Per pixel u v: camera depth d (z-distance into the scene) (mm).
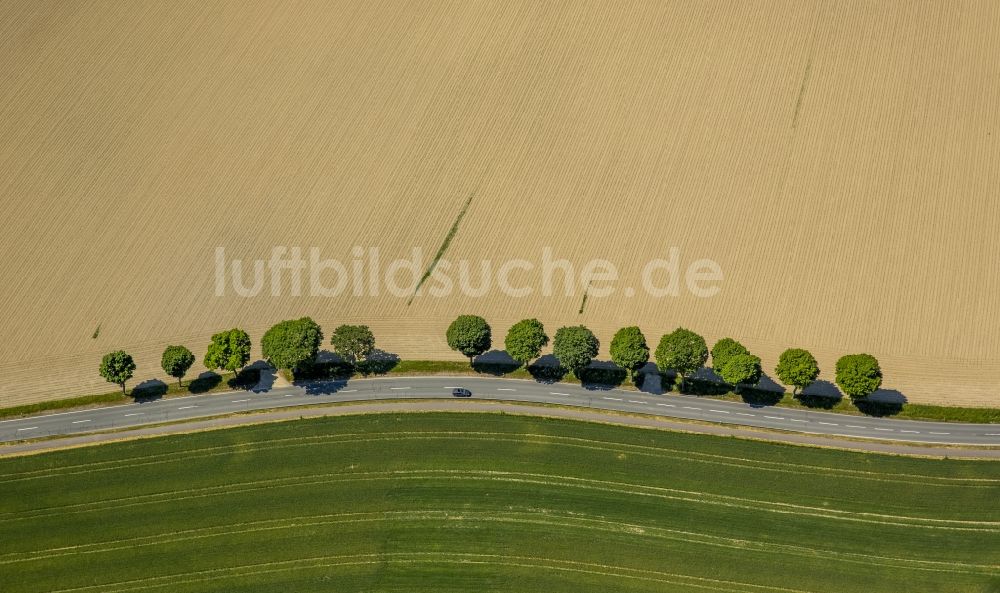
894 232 116938
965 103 128500
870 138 126312
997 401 100875
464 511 92938
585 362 101438
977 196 119438
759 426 99188
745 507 92188
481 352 105062
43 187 127125
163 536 92188
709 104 131875
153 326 112938
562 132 130375
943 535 89375
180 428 101875
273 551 90500
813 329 108500
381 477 96125
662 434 98938
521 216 121938
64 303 115312
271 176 127562
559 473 95750
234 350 103312
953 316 108875
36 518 94250
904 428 98500
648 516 91812
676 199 122312
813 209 119875
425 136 131000
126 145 131375
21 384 107250
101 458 99312
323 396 104438
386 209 123562
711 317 110438
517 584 87125
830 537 89500
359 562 89312
